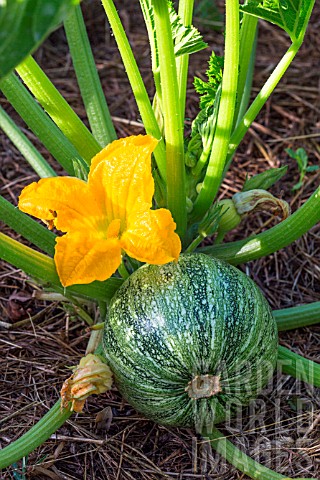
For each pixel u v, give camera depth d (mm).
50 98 891
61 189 822
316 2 1494
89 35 1438
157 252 807
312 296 1079
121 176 826
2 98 1308
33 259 871
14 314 1044
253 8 848
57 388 972
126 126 1270
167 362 833
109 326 865
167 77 834
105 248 813
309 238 1134
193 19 1438
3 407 954
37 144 1253
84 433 929
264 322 855
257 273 1101
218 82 906
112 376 863
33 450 900
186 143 951
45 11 627
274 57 1383
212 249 951
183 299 841
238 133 956
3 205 887
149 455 917
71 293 969
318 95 1313
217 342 831
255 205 926
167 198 913
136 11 1480
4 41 630
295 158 1172
